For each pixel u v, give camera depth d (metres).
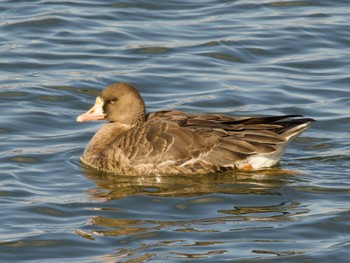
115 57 21.64
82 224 14.15
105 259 13.01
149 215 14.49
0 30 22.72
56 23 23.14
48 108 19.23
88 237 13.70
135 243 13.46
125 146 16.33
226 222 14.19
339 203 14.88
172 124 16.33
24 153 17.08
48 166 16.59
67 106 19.42
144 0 24.59
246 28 23.12
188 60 21.55
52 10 23.86
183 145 16.06
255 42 22.38
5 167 16.39
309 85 20.45
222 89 20.14
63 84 20.19
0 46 21.94
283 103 19.59
